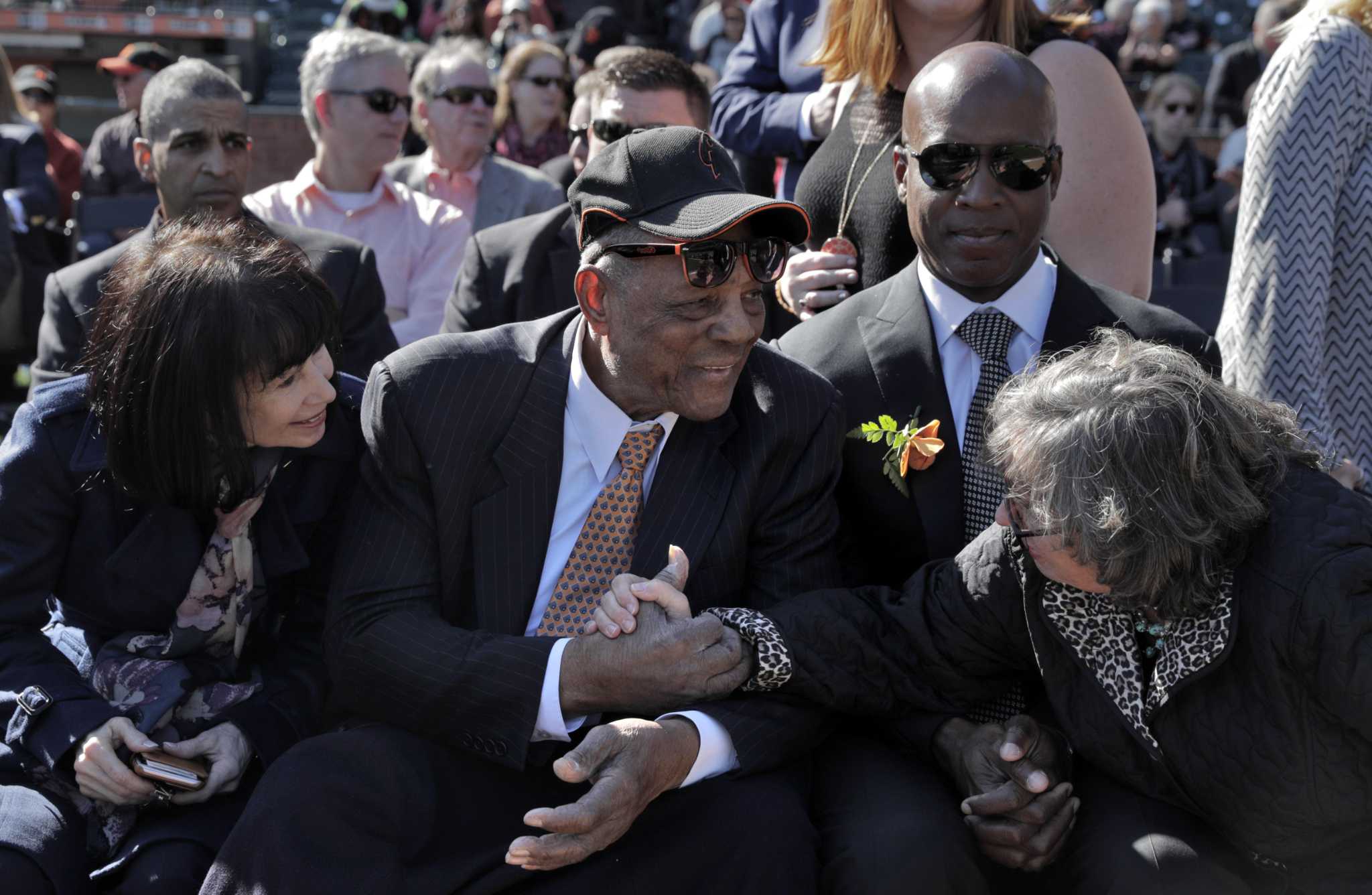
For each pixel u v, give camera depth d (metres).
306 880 2.14
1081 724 2.31
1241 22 14.09
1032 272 2.68
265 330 2.31
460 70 5.12
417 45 7.99
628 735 2.16
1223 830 2.24
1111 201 3.01
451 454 2.40
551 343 2.51
